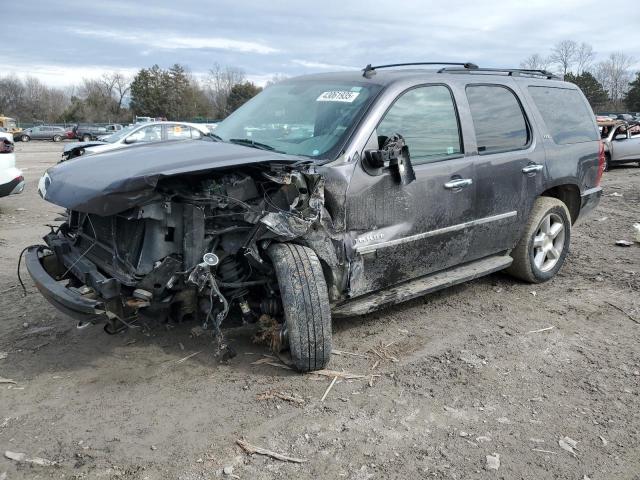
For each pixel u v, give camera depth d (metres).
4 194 8.86
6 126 64.62
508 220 5.11
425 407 3.45
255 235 3.56
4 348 4.16
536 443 3.12
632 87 73.69
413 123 4.39
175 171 3.35
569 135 5.84
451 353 4.17
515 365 4.02
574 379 3.84
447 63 5.16
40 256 4.14
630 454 3.05
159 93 81.81
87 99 89.31
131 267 3.49
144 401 3.46
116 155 4.00
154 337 4.33
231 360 3.96
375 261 4.10
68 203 3.41
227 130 4.95
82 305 3.34
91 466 2.87
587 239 7.77
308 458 2.96
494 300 5.28
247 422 3.26
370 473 2.85
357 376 3.79
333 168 3.80
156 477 2.80
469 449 3.06
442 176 4.45
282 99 4.91
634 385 3.77
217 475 2.82
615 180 15.05
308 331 3.61
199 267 3.44
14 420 3.25
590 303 5.22
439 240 4.52
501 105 5.17
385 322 4.70
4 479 2.75
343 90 4.52
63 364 3.92
